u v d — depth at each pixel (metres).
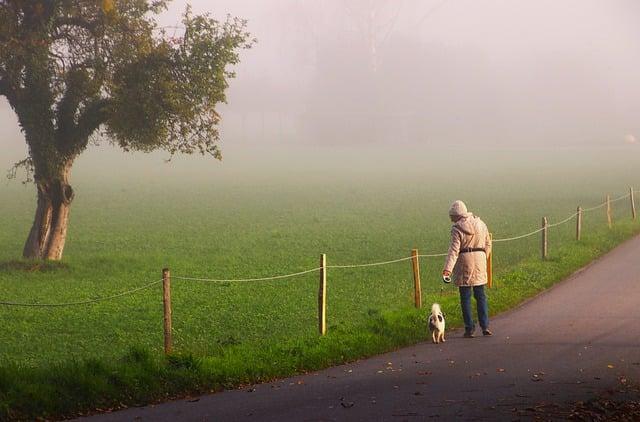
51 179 33.00
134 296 24.31
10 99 32.22
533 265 25.27
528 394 10.55
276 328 18.66
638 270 24.69
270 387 12.04
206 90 31.09
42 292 25.48
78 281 27.89
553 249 29.75
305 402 10.73
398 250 34.59
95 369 11.84
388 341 15.34
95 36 31.58
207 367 12.60
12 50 30.44
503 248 32.44
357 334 15.33
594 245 30.38
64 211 33.47
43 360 15.66
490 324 17.14
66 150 33.00
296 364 13.51
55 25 31.64
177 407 10.85
